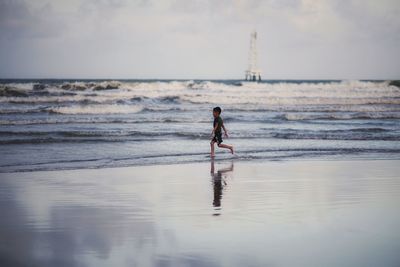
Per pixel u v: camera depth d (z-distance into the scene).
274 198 7.57
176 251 4.79
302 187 8.55
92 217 6.28
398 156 13.00
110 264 4.41
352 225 5.81
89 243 5.09
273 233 5.45
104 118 22.84
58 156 12.58
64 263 4.44
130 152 13.40
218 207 6.90
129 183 8.94
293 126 20.67
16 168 10.70
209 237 5.29
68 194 7.88
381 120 23.95
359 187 8.56
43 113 24.97
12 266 4.36
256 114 25.95
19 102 29.55
